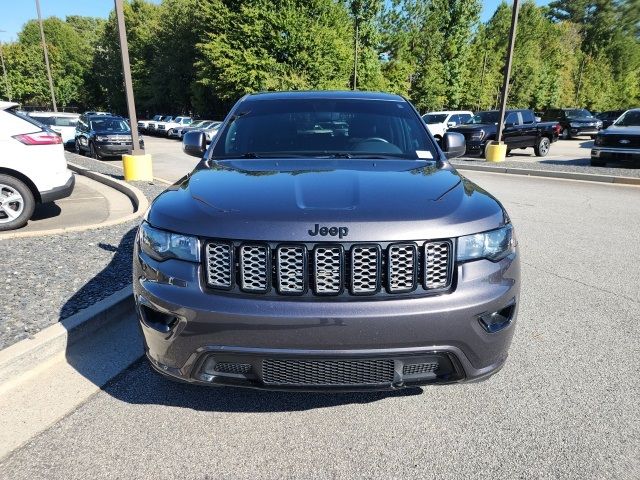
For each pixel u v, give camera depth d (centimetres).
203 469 220
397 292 218
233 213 224
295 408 268
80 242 557
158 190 952
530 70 5444
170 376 234
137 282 243
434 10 4872
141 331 245
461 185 272
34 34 8188
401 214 223
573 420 255
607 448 233
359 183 259
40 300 381
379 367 219
